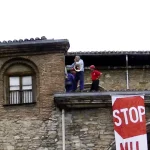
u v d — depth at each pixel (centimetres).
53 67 2602
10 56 2619
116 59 3453
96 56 3403
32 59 2614
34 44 2602
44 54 2617
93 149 2495
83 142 2502
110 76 3478
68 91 2658
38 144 2509
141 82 3484
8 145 2516
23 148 2509
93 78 2789
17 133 2530
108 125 2517
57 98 2523
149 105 2538
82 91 2581
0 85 2594
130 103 2512
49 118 2538
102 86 3456
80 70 2745
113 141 2503
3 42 2616
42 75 2595
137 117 2502
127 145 2477
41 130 2525
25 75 2616
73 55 3378
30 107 2558
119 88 3462
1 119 2550
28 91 2598
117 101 2514
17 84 2611
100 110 2534
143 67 3491
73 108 2533
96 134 2509
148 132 2608
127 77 3472
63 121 2517
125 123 2495
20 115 2552
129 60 3462
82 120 2523
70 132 2512
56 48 2609
